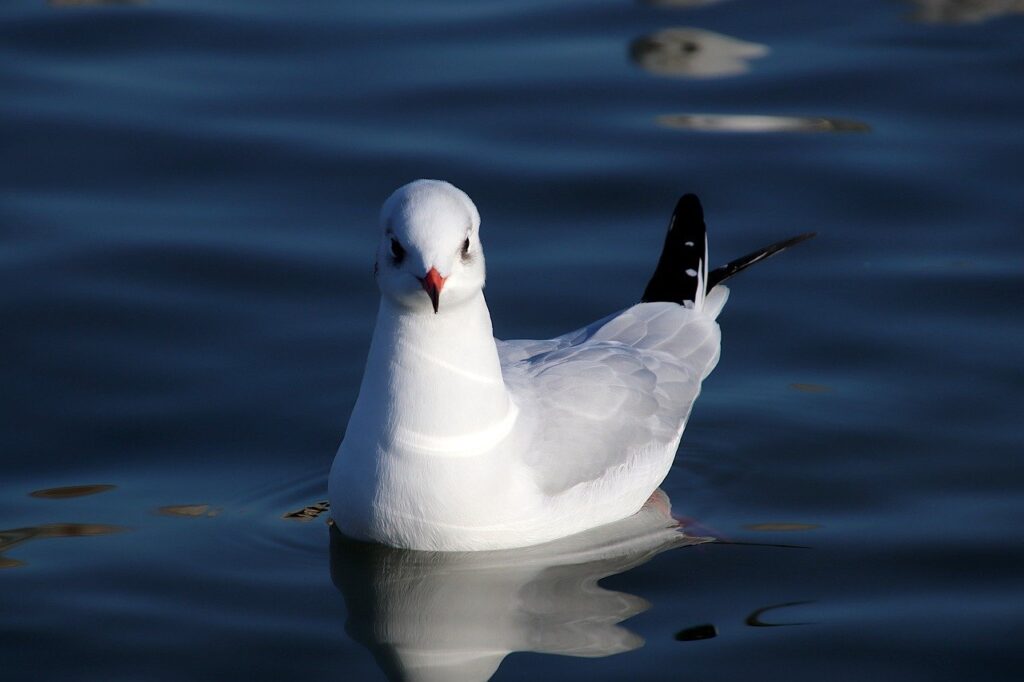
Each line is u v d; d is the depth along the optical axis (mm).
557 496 10758
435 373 10094
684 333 12336
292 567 10578
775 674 9344
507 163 16234
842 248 14969
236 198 15648
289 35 18688
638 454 11242
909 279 14406
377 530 10602
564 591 10320
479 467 10320
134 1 19359
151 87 17469
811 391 12945
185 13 19109
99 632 9789
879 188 15805
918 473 11781
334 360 13320
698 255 13078
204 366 13172
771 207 15594
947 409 12578
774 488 11688
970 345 13414
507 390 10742
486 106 17266
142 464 11914
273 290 14289
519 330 13711
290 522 11180
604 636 9766
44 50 18156
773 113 17125
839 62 18047
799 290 14398
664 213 15570
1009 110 17047
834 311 14039
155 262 14562
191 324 13750
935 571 10484
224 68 17953
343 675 9383
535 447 10664
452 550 10680
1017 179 15875
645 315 12375
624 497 11188
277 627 9891
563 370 11211
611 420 11102
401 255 9758
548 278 14523
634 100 17391
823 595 10227
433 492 10320
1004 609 10016
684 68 18000
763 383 13094
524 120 17031
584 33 18891
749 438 12359
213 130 16656
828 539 10945
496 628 9875
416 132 16781
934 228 15234
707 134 16766
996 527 11008
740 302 14266
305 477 11805
